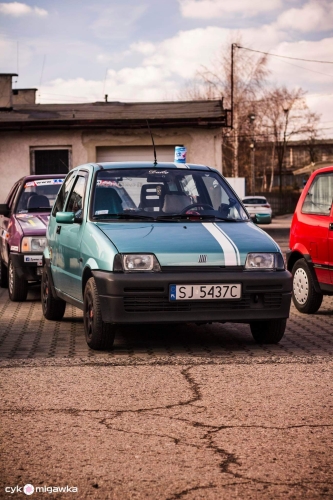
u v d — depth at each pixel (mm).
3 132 24734
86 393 5715
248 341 8141
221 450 4461
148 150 24953
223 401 5484
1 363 6777
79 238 7949
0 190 24844
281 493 3832
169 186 8281
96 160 24938
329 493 3834
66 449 4492
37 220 11781
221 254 7242
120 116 25188
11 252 11680
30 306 11234
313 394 5668
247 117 62062
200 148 24781
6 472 4137
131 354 7348
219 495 3809
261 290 7238
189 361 6801
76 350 7621
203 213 8102
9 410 5293
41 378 6184
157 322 7066
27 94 35594
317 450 4457
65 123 24359
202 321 7160
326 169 10133
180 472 4117
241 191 36781
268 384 5961
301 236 10367
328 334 8609
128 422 5004
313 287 10062
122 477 4051
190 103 28062
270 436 4711
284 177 105000
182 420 5039
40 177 12758
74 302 8266
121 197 8102
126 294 7000
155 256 7121
